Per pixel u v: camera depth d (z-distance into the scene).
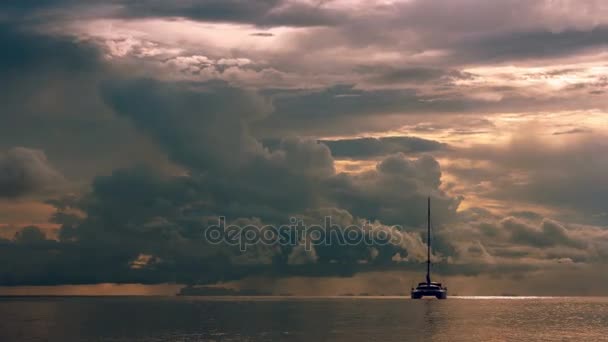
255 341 196.88
